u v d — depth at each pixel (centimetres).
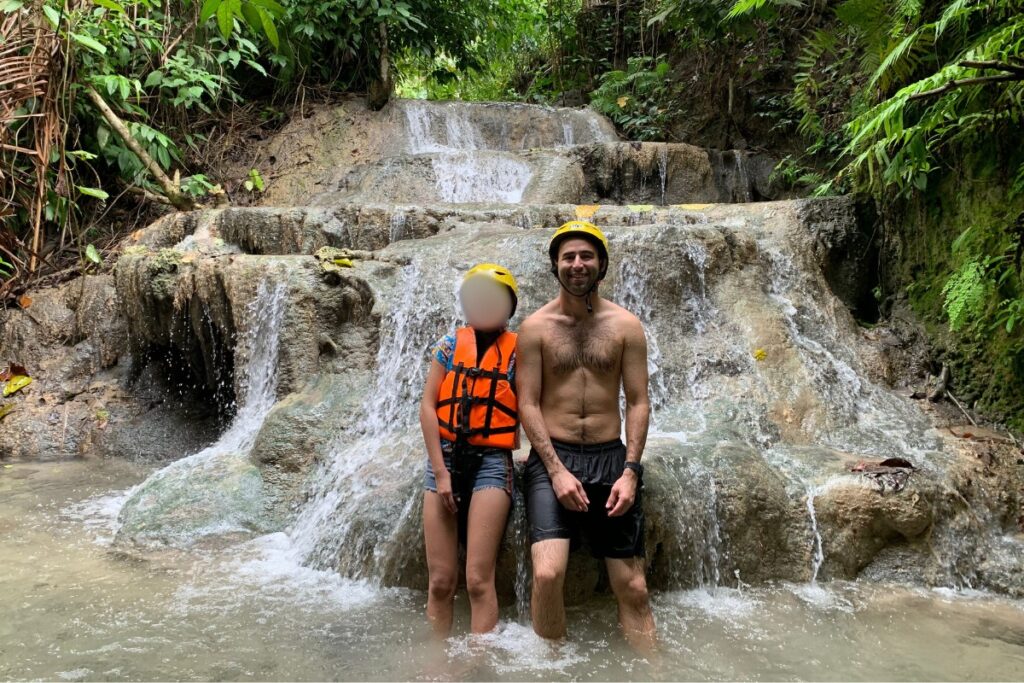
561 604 238
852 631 250
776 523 300
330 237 513
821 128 700
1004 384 383
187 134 733
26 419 492
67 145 657
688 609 267
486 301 258
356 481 331
